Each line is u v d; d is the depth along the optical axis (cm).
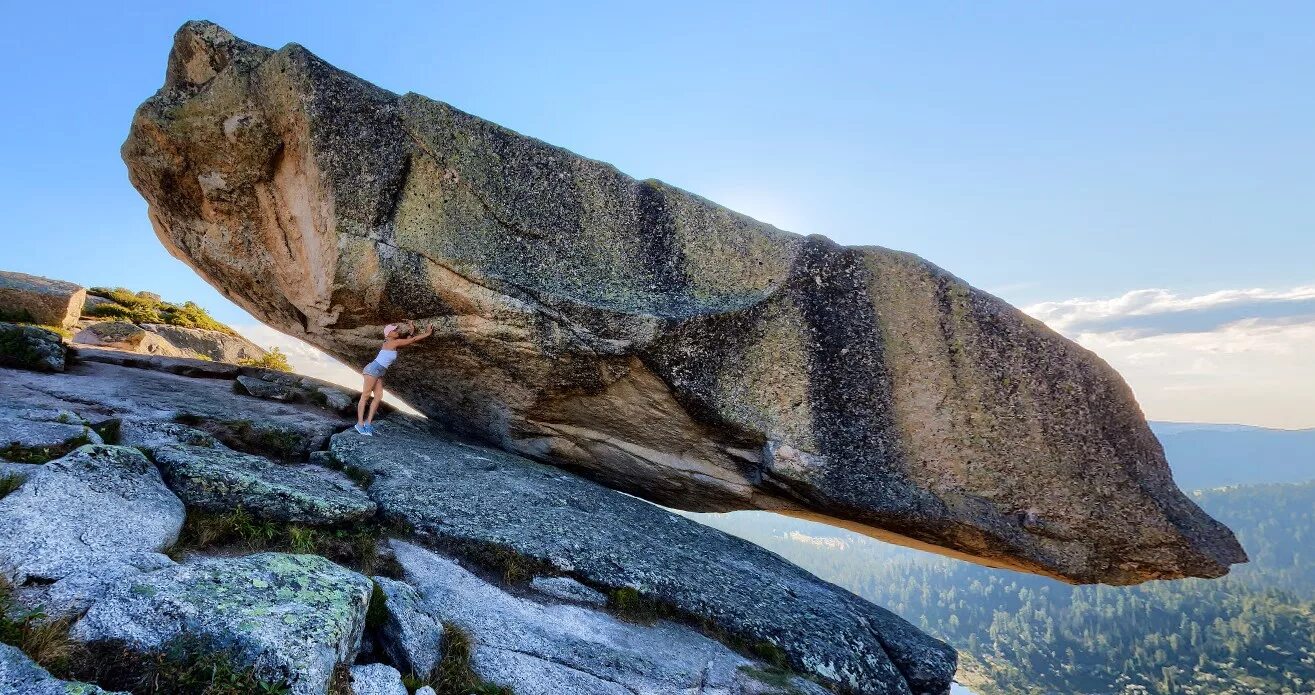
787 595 1060
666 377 1178
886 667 973
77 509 622
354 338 1370
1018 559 1161
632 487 1484
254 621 482
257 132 1235
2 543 547
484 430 1462
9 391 1036
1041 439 1132
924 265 1194
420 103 1214
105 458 704
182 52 1257
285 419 1183
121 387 1186
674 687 720
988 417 1144
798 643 927
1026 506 1130
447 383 1372
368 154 1191
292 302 1420
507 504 1007
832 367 1174
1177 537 1094
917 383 1163
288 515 782
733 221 1235
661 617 890
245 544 718
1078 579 1158
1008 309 1166
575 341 1180
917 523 1154
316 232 1237
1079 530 1120
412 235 1192
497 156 1224
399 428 1309
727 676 785
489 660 654
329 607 535
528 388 1279
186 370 1459
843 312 1187
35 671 404
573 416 1320
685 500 1477
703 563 1058
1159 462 1131
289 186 1286
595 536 992
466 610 739
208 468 767
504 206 1209
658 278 1212
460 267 1179
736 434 1203
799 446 1166
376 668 555
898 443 1159
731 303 1180
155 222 1500
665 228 1231
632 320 1154
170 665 443
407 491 959
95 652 449
